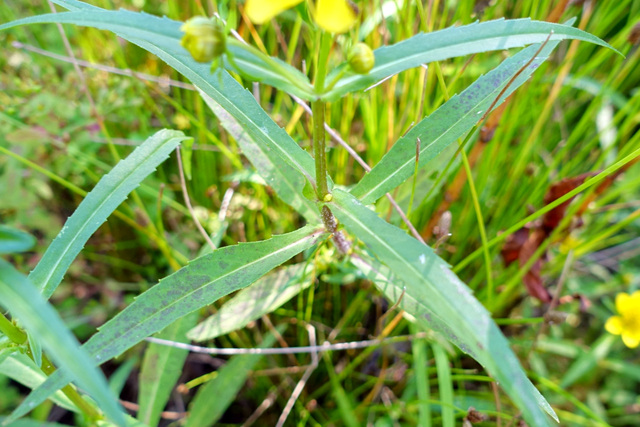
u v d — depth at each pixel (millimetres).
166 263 414
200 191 409
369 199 231
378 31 364
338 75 184
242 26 345
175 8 368
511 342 395
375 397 370
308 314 347
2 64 404
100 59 421
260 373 354
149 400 287
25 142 359
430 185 306
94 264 422
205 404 302
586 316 458
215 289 211
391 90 335
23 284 137
